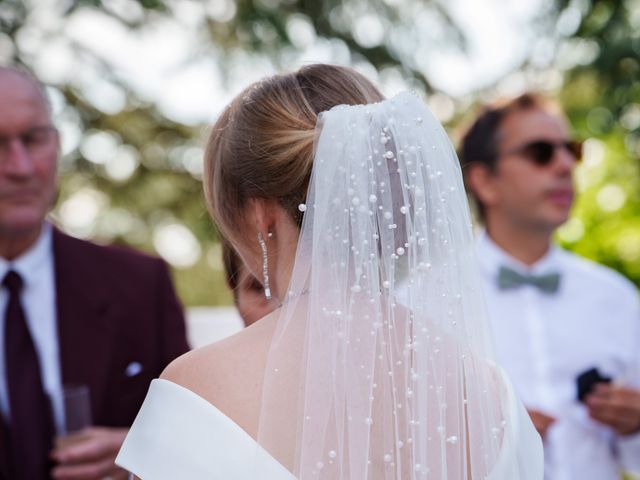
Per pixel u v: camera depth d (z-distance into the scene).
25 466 2.73
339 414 1.35
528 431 1.51
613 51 5.46
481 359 1.47
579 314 3.25
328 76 1.57
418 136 1.48
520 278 3.26
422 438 1.37
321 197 1.41
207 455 1.32
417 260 1.45
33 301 2.95
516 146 3.20
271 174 1.47
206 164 1.59
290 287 1.42
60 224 6.17
